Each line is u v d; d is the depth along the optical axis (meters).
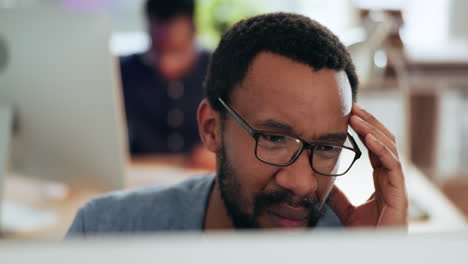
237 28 0.80
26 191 1.62
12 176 1.50
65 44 1.22
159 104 2.22
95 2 3.51
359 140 0.84
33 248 0.25
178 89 2.22
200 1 3.10
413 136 3.15
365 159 0.86
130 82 2.21
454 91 3.14
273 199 0.75
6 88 1.29
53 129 1.31
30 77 1.26
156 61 2.19
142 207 0.94
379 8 1.54
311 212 0.76
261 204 0.76
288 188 0.73
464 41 3.49
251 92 0.73
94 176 1.38
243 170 0.76
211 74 0.82
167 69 2.19
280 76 0.71
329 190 0.78
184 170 1.80
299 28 0.74
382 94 1.96
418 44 3.40
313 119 0.71
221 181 0.82
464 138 3.21
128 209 0.94
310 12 3.30
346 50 0.77
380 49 1.51
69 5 3.46
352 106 0.82
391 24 1.54
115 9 3.56
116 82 1.26
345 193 0.88
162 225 0.92
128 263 0.25
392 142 0.84
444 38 3.50
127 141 2.20
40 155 1.38
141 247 0.25
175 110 2.22
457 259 0.25
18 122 1.33
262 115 0.72
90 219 0.94
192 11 2.17
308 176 0.73
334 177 0.77
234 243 0.26
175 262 0.25
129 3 3.57
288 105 0.71
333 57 0.72
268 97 0.71
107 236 0.93
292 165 0.73
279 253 0.25
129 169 1.81
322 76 0.71
